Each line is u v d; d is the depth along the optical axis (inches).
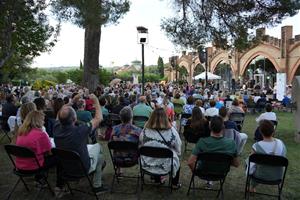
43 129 264.5
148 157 243.4
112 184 262.4
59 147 227.5
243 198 251.8
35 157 226.1
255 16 590.6
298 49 1309.1
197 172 237.9
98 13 596.7
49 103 444.1
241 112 492.7
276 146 234.2
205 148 234.8
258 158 223.0
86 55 744.3
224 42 630.5
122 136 268.2
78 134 227.1
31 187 271.1
